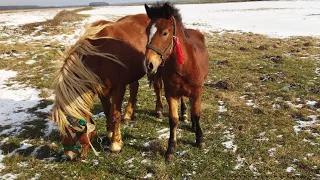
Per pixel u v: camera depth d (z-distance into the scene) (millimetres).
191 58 3816
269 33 16312
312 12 24016
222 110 5969
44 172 4152
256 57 10602
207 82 7867
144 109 6203
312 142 4582
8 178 4102
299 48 11953
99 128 5379
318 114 5562
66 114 3605
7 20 26141
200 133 4547
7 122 5930
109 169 4145
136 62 4668
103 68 4137
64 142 3729
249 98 6562
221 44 13414
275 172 3869
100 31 4395
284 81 7570
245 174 3869
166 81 4008
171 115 4215
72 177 4020
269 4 35781
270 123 5258
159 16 3551
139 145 4746
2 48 12492
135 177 3955
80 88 3773
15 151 4809
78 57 3846
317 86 7098
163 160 4273
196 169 4047
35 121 5848
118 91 4418
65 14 25578
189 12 31266
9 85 8289
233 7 35188
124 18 5211
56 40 14953
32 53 11906
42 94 7363
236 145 4605
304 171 3859
